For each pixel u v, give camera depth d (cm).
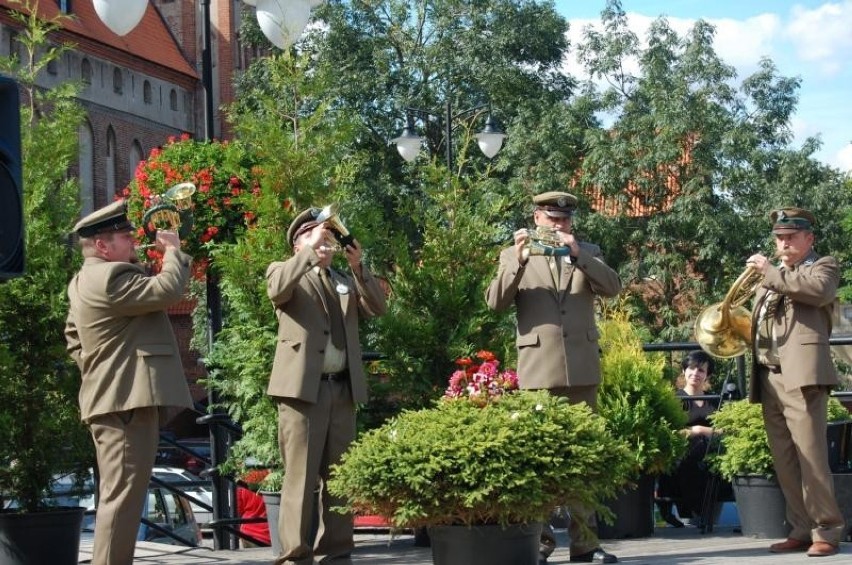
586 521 771
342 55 4222
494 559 630
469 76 4184
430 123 4219
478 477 616
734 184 3759
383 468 627
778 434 841
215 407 976
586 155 3909
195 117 5769
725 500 1001
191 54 5825
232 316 954
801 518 832
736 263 3719
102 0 942
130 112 5294
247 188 970
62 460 848
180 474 1723
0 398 834
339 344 760
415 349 963
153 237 733
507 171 3966
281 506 752
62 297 838
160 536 1274
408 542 958
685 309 3772
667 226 3750
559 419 643
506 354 965
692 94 3816
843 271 3859
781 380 830
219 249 934
